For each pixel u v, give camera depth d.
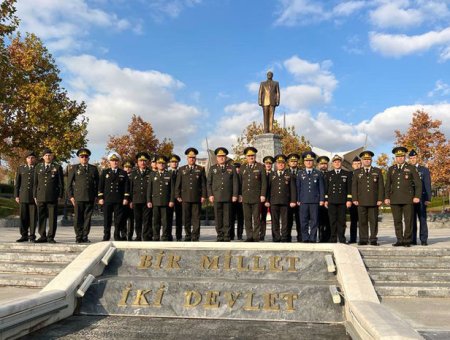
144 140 42.53
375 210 10.50
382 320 4.87
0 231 17.31
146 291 7.12
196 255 8.31
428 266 8.45
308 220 10.77
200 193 11.17
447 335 5.12
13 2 18.64
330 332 5.84
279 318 6.51
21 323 5.45
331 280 7.55
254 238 10.81
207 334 5.73
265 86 19.77
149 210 11.64
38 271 8.48
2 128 24.06
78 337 5.58
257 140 19.78
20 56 24.98
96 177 11.27
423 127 37.00
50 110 24.22
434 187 39.69
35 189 10.75
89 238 12.82
